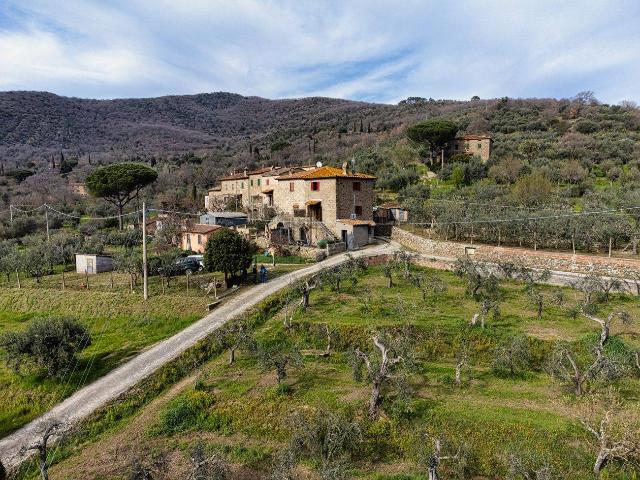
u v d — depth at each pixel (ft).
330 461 58.39
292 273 142.51
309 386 76.38
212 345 95.40
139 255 158.61
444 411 65.41
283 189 215.10
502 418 62.59
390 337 87.04
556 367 72.54
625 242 136.36
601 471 54.29
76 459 63.31
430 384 75.41
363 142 395.14
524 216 151.84
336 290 122.21
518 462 52.39
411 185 258.57
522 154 279.69
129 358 92.89
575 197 212.23
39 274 152.46
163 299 122.11
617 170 232.53
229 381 80.59
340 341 92.27
